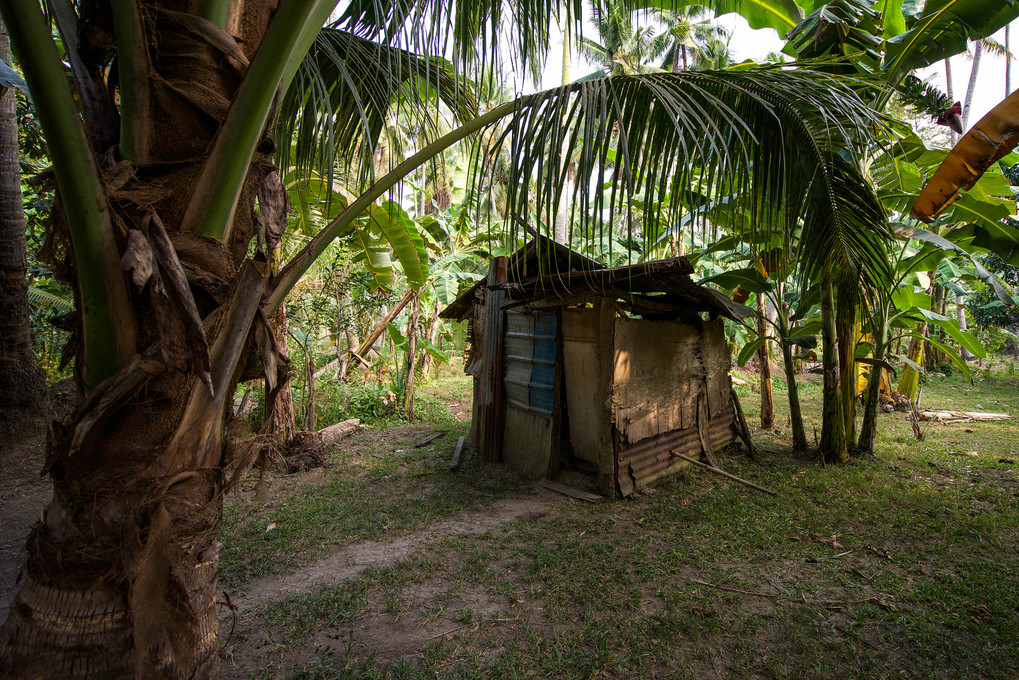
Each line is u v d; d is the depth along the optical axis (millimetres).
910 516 4449
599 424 5039
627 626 2889
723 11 5840
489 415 6391
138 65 1409
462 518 4547
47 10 2016
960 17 4500
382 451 6836
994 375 13484
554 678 2490
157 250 1343
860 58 5102
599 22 2816
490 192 2094
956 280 10008
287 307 6852
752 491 5160
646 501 4922
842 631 2857
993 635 2785
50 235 1449
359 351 9531
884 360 6230
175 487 1475
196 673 1526
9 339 6129
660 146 2291
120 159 1464
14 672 1452
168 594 1462
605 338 4953
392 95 2689
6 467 5547
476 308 7105
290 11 1341
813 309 9453
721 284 6746
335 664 2590
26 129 6719
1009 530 4133
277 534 4172
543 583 3387
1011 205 4875
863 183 2893
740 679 2494
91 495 1421
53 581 1446
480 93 2662
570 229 1916
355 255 7668
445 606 3133
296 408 7824
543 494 5168
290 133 2740
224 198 1486
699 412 6141
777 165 2406
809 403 10188
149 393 1426
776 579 3424
